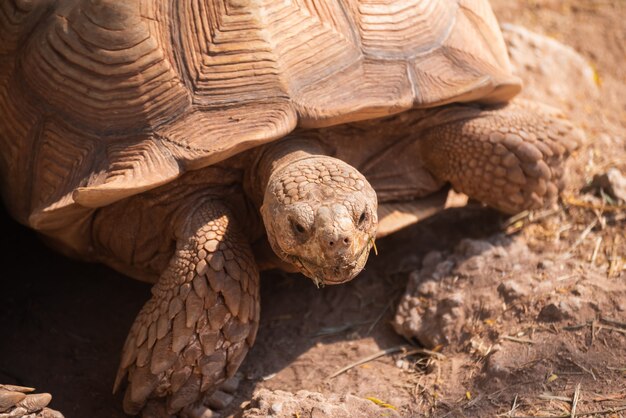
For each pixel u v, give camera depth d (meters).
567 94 4.75
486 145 3.44
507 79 3.48
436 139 3.51
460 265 3.47
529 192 3.53
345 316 3.54
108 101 3.09
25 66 3.30
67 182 3.10
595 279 3.31
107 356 3.46
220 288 2.96
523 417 2.80
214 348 2.96
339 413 2.89
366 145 3.43
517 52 4.83
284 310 3.61
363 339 3.42
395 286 3.62
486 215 3.87
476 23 3.66
